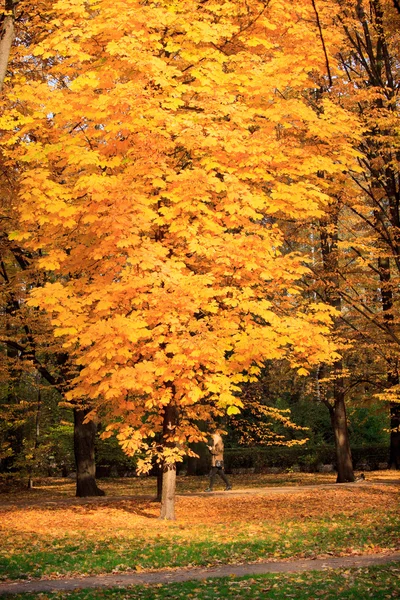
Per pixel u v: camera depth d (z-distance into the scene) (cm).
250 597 692
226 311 1184
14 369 2238
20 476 2702
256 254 1132
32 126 1160
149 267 1041
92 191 1081
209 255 1115
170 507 1451
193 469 3231
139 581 825
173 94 1173
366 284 2012
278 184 1173
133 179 1189
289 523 1324
